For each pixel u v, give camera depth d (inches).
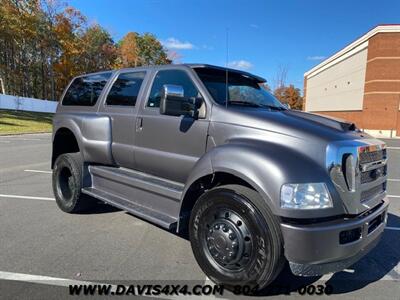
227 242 132.1
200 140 153.2
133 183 181.2
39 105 1625.2
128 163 192.5
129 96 195.6
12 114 1312.7
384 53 1362.0
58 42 1957.4
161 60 2994.6
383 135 1390.3
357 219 125.5
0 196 269.1
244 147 132.6
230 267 133.0
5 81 1914.4
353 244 123.3
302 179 120.1
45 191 287.1
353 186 124.6
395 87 1363.2
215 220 136.5
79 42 2101.4
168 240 186.5
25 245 175.2
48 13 1903.3
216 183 148.5
